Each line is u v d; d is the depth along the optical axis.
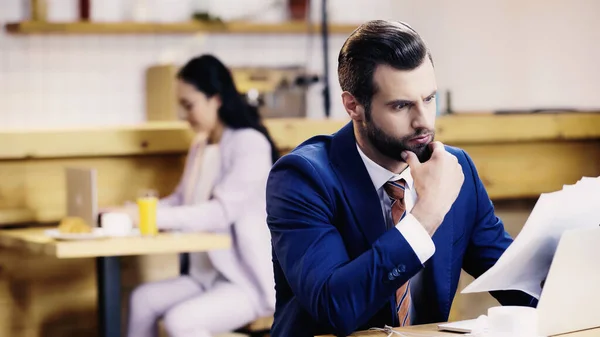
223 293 3.47
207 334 3.39
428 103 1.87
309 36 7.13
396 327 1.89
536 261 1.83
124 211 3.63
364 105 1.88
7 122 6.37
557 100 6.58
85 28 6.41
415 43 1.84
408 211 1.96
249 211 3.57
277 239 1.93
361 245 1.92
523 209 4.41
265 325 3.53
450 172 1.84
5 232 3.65
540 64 6.71
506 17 6.94
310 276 1.83
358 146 1.97
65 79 6.50
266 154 3.63
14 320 3.84
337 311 1.78
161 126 4.07
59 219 3.86
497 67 7.01
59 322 3.91
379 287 1.78
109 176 3.91
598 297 1.82
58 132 3.79
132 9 6.68
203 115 3.67
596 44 6.24
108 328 3.45
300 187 1.91
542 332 1.75
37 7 6.33
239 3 7.04
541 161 4.38
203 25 6.69
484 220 2.11
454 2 7.22
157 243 3.33
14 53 6.36
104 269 3.44
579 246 1.73
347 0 7.23
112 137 3.85
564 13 6.48
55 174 3.84
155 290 3.55
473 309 3.90
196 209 3.52
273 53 7.05
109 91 6.62
